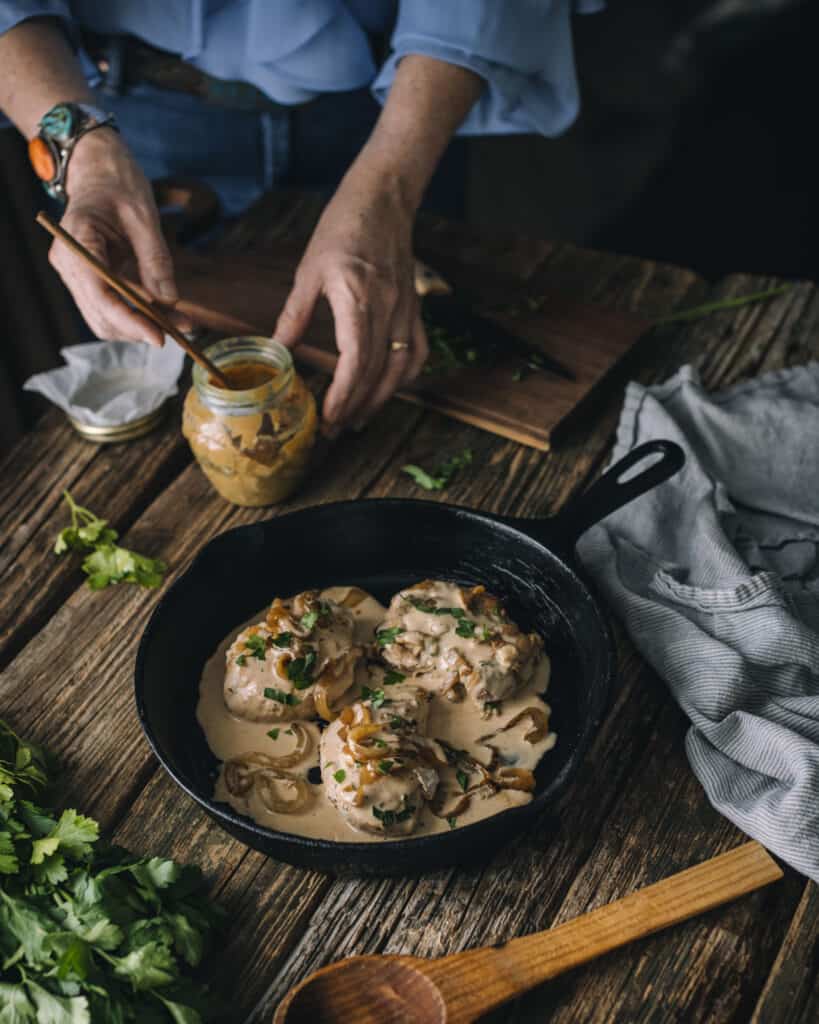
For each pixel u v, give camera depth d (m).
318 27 1.19
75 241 0.93
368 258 1.04
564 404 1.10
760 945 0.83
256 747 0.89
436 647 0.92
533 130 1.22
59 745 0.92
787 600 0.95
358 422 1.10
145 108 1.34
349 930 0.84
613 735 0.92
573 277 1.26
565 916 0.84
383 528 0.97
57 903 0.80
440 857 0.80
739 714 0.89
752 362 1.17
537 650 0.93
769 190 1.99
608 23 2.09
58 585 1.02
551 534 0.93
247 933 0.84
